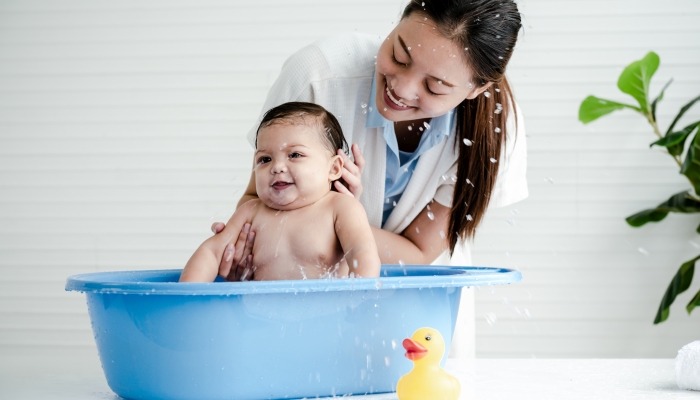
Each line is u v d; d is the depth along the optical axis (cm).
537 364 123
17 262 285
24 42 284
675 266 276
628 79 258
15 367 124
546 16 277
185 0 281
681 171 253
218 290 86
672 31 276
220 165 281
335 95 145
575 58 277
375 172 149
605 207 277
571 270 278
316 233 122
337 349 95
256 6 280
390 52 118
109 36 283
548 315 278
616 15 276
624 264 277
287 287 87
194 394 92
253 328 91
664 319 256
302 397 95
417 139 149
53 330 284
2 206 285
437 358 89
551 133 277
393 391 99
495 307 279
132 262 282
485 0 116
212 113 281
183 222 281
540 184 278
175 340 91
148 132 282
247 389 92
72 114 284
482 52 115
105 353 98
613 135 277
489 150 142
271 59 280
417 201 154
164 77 282
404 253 153
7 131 285
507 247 279
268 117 129
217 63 281
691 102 253
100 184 283
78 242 284
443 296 101
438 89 118
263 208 129
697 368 98
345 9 278
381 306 96
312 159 124
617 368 118
